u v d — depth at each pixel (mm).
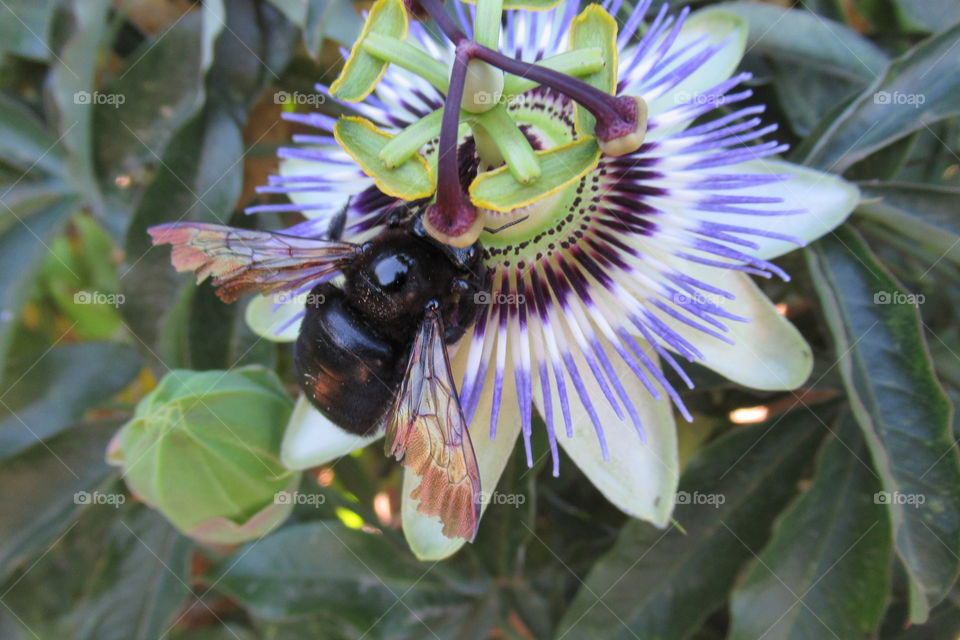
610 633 164
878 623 156
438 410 141
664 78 154
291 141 181
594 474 150
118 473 180
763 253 151
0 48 177
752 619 158
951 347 171
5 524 177
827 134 163
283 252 147
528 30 162
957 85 161
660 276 153
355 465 188
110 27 172
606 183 157
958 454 151
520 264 157
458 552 178
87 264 203
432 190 144
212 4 162
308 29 156
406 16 147
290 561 173
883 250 175
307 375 146
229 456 154
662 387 151
